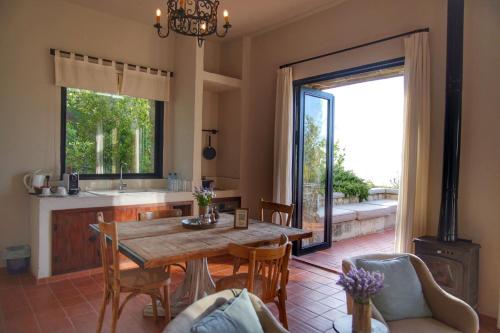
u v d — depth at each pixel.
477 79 2.93
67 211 3.63
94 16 4.32
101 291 3.32
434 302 2.06
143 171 4.84
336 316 2.90
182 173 4.80
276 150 4.57
